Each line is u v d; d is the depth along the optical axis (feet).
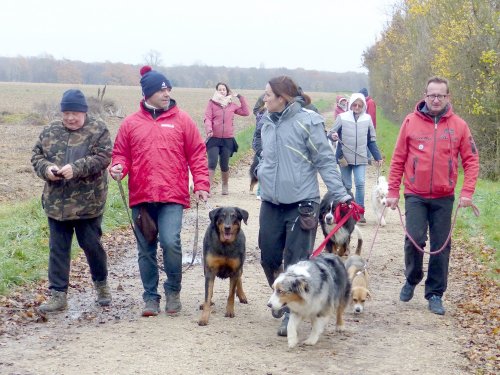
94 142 22.82
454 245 35.47
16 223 35.06
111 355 18.90
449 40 62.59
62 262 23.18
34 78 399.24
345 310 24.17
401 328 22.11
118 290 26.30
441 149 23.36
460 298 25.84
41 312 22.93
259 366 18.30
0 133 100.89
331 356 19.26
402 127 24.36
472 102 59.98
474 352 19.61
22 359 18.51
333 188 20.70
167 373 17.63
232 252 22.07
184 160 23.32
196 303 24.67
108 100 142.20
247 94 272.72
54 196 22.68
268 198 21.21
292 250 21.12
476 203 45.88
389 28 126.72
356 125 39.52
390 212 44.47
